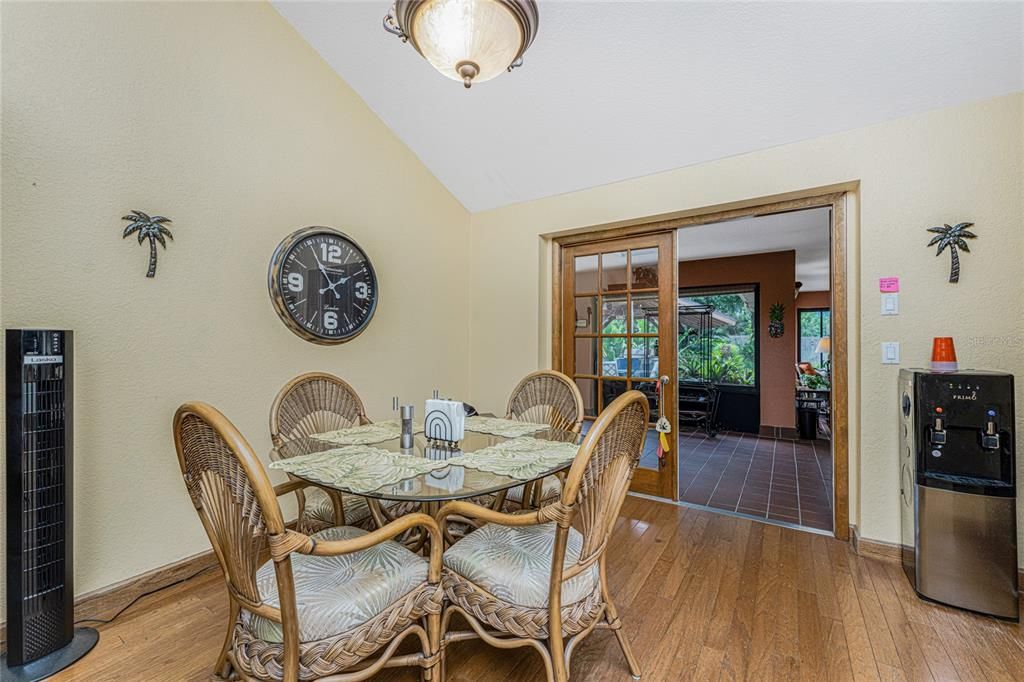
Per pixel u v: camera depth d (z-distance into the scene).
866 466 2.21
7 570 1.45
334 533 1.53
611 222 3.06
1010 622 1.70
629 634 1.64
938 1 1.71
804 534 2.52
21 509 1.45
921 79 1.97
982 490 1.75
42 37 1.62
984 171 1.96
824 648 1.56
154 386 1.93
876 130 2.17
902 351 2.12
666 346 3.06
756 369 5.48
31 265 1.60
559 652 1.21
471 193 3.52
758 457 4.32
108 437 1.79
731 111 2.35
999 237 1.94
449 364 3.55
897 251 2.13
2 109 1.54
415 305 3.24
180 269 2.01
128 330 1.85
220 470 1.05
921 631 1.65
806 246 5.02
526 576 1.29
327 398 2.13
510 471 1.43
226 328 2.17
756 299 5.47
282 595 1.00
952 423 1.82
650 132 2.60
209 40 2.10
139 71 1.87
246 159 2.25
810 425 5.11
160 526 1.95
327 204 2.64
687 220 2.92
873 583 1.98
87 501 1.73
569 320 3.48
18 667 1.44
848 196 2.40
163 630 1.67
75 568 1.70
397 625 1.22
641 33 2.10
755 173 2.50
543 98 2.57
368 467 1.47
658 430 3.10
